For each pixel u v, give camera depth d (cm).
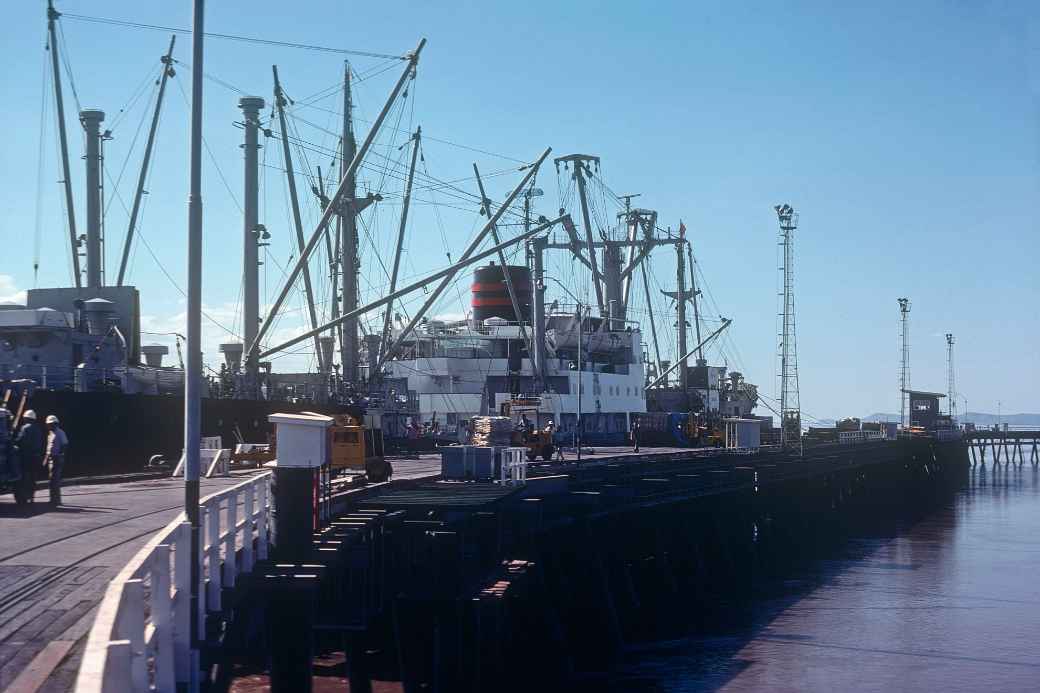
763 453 8450
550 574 4288
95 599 1529
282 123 8450
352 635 2527
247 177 7181
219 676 1952
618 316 11731
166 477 4328
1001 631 4447
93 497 3212
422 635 2747
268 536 2245
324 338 8438
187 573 1463
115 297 5644
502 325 9506
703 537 6256
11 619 1402
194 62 1780
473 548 3127
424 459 6662
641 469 5859
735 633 4416
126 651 789
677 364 12825
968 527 9106
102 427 4309
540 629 3653
